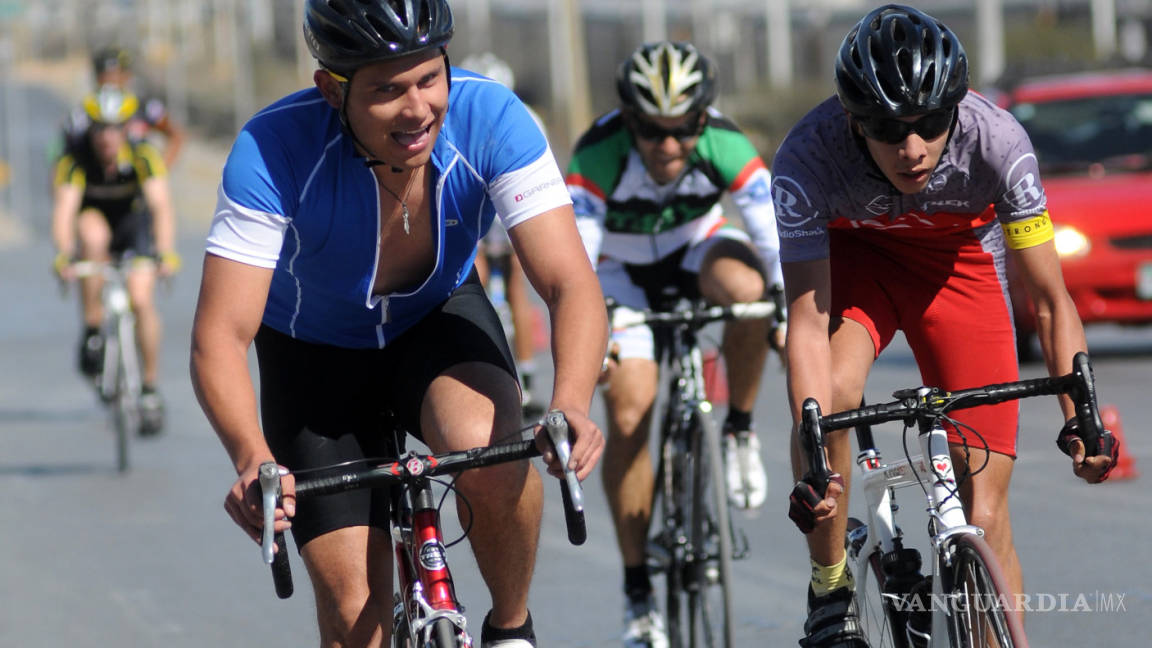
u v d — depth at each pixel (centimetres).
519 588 1148
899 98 1135
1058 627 1691
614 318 1698
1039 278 1254
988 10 9400
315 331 1213
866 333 1346
